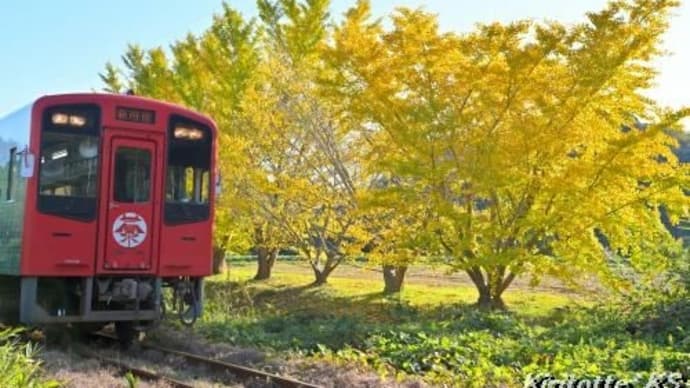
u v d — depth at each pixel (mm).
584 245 14234
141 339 12898
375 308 16656
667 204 13828
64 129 11258
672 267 14422
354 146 17547
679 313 12828
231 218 19828
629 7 13539
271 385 9320
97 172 11414
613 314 13953
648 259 14758
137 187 11703
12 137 12070
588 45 13508
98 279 11414
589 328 12852
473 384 9070
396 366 10352
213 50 23359
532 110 14055
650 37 13328
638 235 14719
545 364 9820
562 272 13922
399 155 14742
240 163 18453
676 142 13820
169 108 12047
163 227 11852
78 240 11195
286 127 18562
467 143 13930
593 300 15883
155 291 11781
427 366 10227
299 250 20406
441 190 14602
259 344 12430
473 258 14461
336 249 19312
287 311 16750
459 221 14070
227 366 10227
